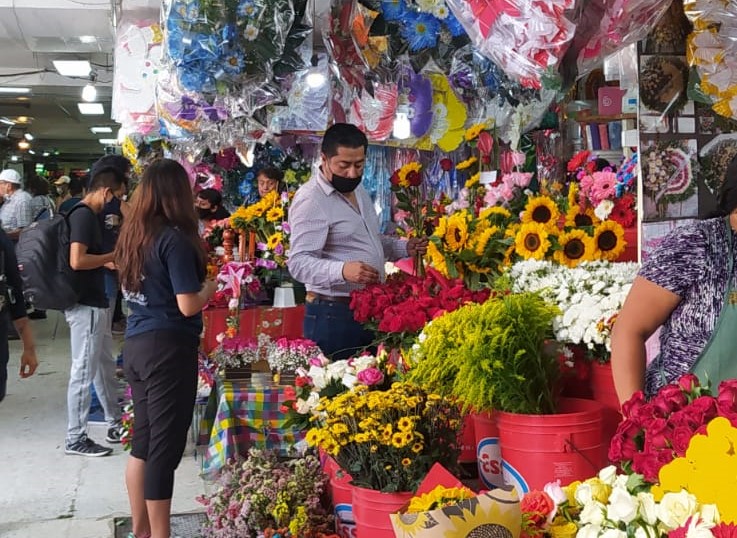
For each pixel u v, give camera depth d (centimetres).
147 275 311
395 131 573
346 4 383
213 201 659
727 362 176
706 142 289
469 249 300
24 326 352
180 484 439
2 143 2031
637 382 181
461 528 133
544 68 232
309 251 330
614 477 144
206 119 387
